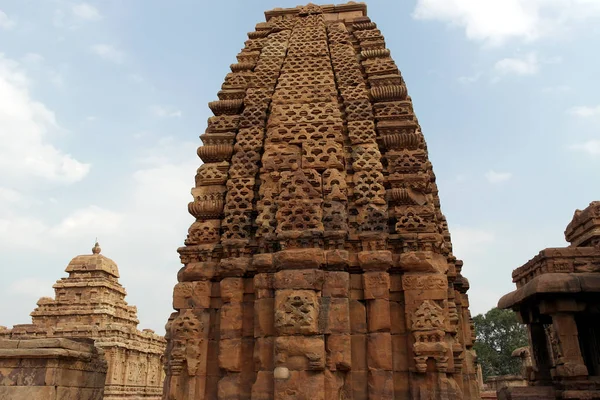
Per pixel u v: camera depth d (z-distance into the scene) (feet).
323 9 48.60
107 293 123.54
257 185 34.40
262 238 30.73
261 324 28.50
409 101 38.22
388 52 41.06
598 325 39.60
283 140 34.60
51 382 32.65
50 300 120.06
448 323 28.22
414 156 33.60
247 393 28.22
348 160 34.35
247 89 39.96
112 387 102.47
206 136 37.01
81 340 38.91
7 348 33.60
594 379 33.68
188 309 30.30
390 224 31.73
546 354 41.83
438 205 46.80
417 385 26.86
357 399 26.86
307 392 25.98
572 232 44.01
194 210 33.71
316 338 26.99
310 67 39.75
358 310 28.68
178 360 29.09
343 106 37.35
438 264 29.53
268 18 49.14
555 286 34.88
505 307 44.52
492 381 97.25
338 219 30.78
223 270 30.55
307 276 28.19
